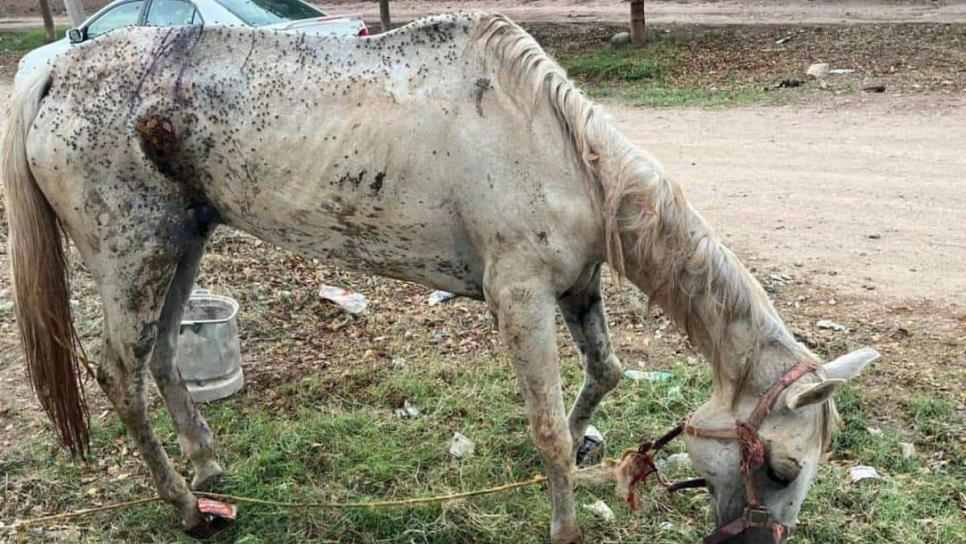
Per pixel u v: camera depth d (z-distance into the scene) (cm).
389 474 361
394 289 556
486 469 362
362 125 276
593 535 326
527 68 267
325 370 454
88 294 543
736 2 1684
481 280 295
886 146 820
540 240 268
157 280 309
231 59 292
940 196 682
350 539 329
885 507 328
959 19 1330
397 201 279
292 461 371
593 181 265
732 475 253
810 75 1120
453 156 269
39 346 314
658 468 359
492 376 438
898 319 486
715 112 1011
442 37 278
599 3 1823
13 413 412
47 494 353
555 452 290
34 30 1938
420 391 423
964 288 523
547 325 277
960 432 373
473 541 325
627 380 429
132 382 316
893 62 1134
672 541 319
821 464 357
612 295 522
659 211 260
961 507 328
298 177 286
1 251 623
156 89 292
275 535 331
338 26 952
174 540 331
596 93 1167
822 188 722
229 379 427
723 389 260
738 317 255
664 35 1416
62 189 299
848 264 568
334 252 304
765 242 615
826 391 227
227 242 620
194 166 297
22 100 303
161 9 962
